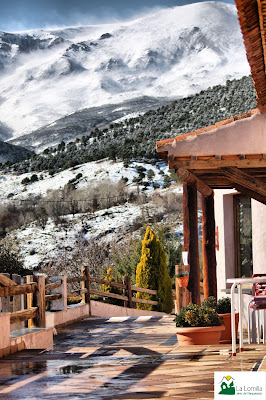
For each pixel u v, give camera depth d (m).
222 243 12.50
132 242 23.27
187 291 8.17
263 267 11.15
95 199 53.69
